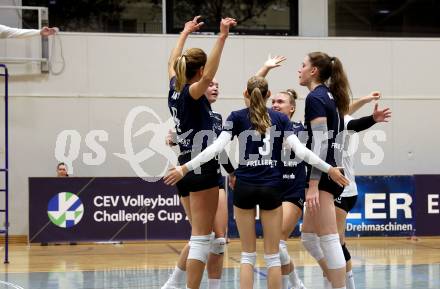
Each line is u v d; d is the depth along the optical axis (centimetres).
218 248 573
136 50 1411
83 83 1397
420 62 1481
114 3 1458
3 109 1370
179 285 715
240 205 519
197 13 1475
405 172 1466
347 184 487
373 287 709
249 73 1438
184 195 557
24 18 1413
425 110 1478
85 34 1399
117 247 1175
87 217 1226
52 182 1221
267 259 516
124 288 720
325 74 533
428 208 1288
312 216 522
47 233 1219
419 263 920
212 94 607
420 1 1528
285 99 657
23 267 919
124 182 1234
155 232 1239
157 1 1461
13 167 1371
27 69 1383
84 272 861
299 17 1486
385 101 1469
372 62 1468
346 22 1509
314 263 925
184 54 524
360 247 1133
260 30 1491
